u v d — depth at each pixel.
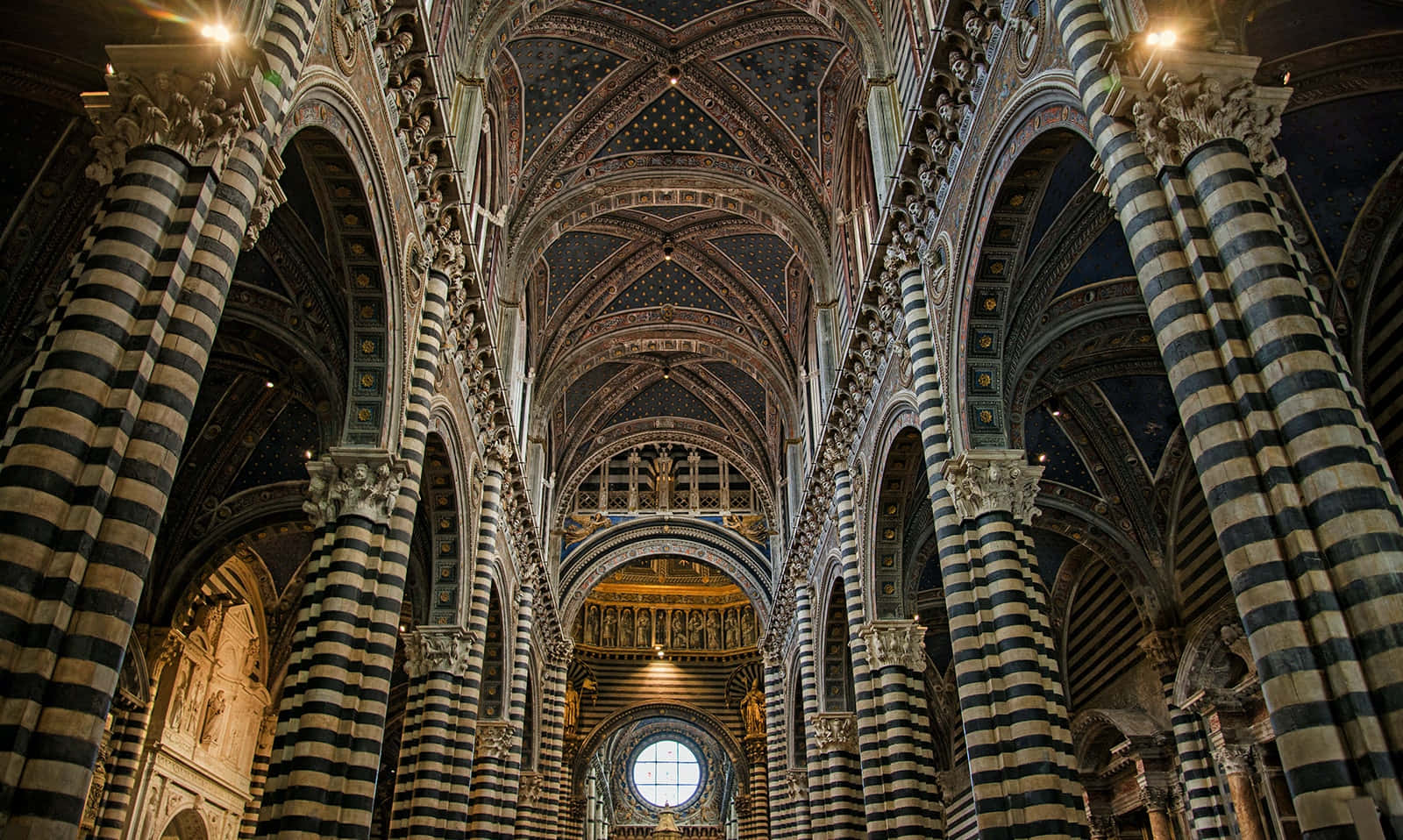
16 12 12.32
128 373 7.90
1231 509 7.80
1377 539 7.15
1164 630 21.98
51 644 7.01
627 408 39.62
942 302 16.00
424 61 14.73
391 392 14.30
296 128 11.09
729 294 33.12
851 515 22.92
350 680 12.58
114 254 8.11
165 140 8.70
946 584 14.30
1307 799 6.87
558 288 32.34
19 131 13.91
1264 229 8.41
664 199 27.98
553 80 25.38
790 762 34.81
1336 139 14.48
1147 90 9.41
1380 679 6.84
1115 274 16.64
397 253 14.50
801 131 26.58
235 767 28.11
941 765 34.88
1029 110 12.60
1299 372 7.80
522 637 28.25
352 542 13.12
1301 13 12.78
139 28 9.66
